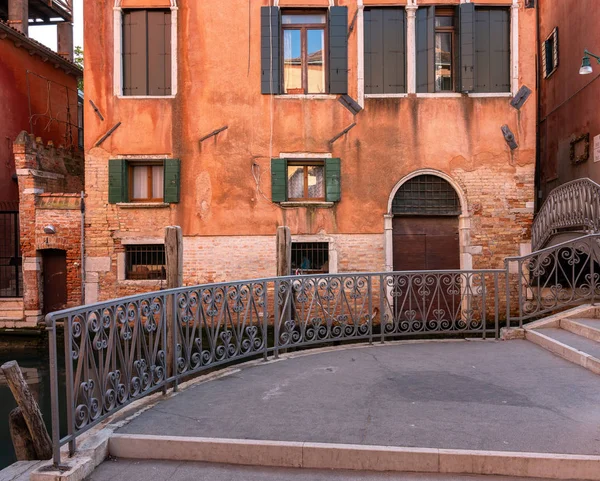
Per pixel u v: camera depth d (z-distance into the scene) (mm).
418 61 12930
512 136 12727
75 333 3762
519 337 7406
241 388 5176
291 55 13141
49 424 8234
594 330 6496
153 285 12961
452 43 13062
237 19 12891
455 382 5285
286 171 12906
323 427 4082
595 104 13109
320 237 12859
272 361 6285
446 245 13070
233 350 6020
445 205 13055
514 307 12586
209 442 3816
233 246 12930
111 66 12953
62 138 19188
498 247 12781
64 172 15797
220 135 12891
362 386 5191
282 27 13078
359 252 12875
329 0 12797
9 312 13961
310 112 12883
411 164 12828
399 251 13070
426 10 12836
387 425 4109
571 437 3826
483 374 5570
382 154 12852
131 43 13102
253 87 12875
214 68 12875
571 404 4562
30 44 16797
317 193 13242
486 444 3711
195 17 12883
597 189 9617
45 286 14195
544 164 16984
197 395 4961
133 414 4438
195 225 12930
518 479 3467
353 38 12820
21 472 3654
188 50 12883
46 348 13016
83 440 3881
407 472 3592
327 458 3682
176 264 6488
